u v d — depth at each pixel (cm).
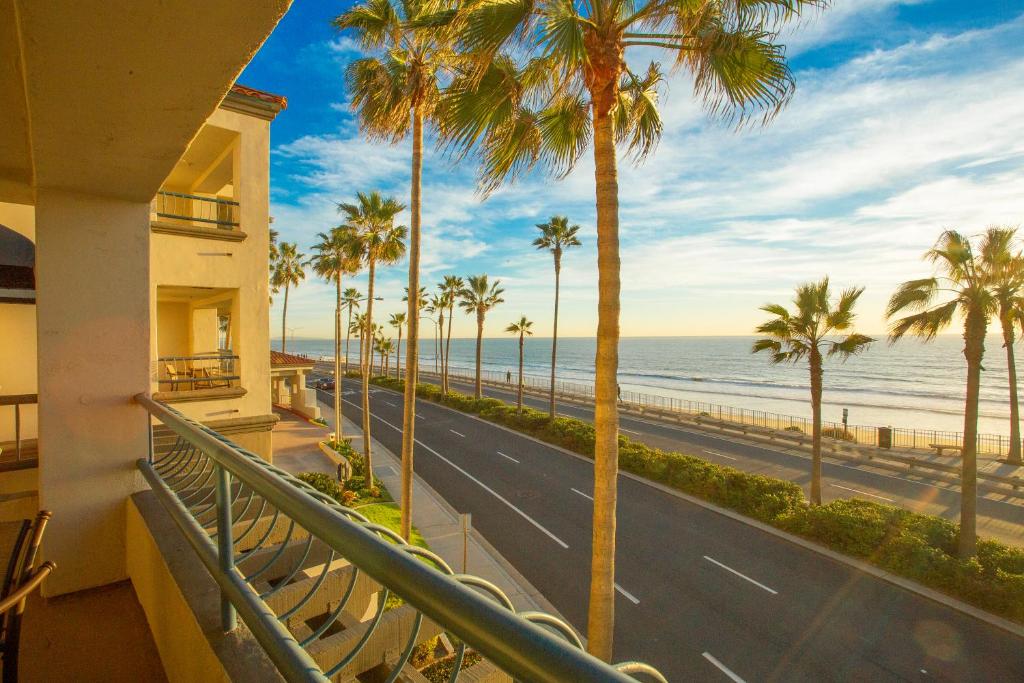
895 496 1923
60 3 121
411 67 1154
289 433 2659
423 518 1622
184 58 151
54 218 303
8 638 153
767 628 1038
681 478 1906
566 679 45
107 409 318
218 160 1052
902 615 1082
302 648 114
